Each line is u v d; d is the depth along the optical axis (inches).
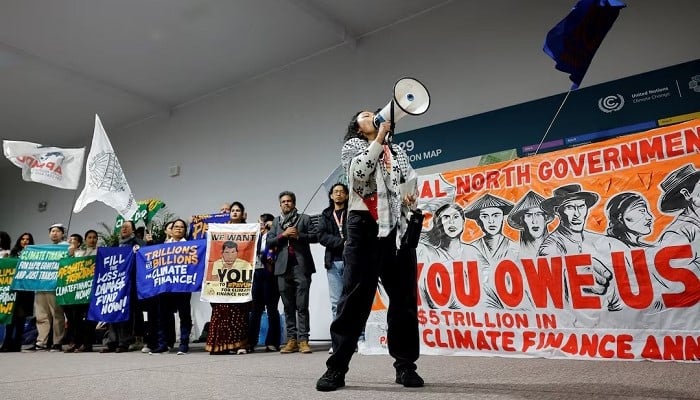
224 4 261.4
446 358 137.0
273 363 141.1
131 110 386.6
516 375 96.8
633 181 130.1
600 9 110.7
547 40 111.3
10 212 488.7
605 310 127.1
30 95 358.6
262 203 314.0
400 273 88.1
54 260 243.4
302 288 185.9
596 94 211.5
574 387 78.4
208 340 192.1
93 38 290.7
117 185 216.1
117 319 211.5
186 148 368.5
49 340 247.9
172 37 291.4
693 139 124.1
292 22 277.9
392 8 268.8
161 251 204.2
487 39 245.4
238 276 193.2
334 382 82.6
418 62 266.2
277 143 315.9
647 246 124.4
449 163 243.6
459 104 247.6
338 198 186.5
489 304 145.7
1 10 261.1
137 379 109.3
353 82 289.7
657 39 203.0
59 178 249.1
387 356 150.0
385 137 89.4
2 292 242.1
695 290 116.4
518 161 150.5
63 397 85.2
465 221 155.1
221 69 328.8
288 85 319.9
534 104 225.8
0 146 466.3
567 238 136.5
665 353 117.0
